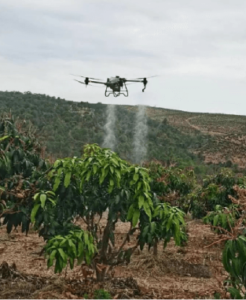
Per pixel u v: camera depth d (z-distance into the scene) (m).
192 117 137.50
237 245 4.34
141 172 5.81
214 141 100.00
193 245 10.39
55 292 5.93
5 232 11.05
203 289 6.72
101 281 6.41
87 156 6.17
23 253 8.97
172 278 7.48
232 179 11.67
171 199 9.50
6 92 92.44
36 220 6.05
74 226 6.15
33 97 89.25
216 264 8.37
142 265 8.12
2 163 6.50
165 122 103.69
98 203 6.11
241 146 96.94
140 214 6.18
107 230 6.41
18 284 6.07
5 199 6.38
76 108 86.50
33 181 6.52
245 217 5.13
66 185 5.82
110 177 5.76
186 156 68.62
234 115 141.12
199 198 12.04
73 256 5.37
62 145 56.06
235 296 4.41
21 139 7.05
